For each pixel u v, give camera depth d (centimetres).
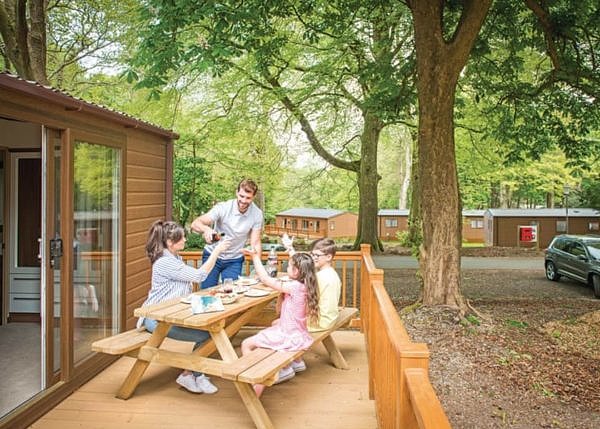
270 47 924
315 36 976
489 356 677
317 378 456
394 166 3706
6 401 353
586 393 586
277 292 433
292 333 379
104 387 420
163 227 408
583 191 2611
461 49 745
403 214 2917
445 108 774
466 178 2369
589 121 1084
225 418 364
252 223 478
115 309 482
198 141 1586
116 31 1292
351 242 2561
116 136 479
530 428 518
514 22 956
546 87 989
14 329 580
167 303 390
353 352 539
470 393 586
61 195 389
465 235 2945
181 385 414
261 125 1562
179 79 1280
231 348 368
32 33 873
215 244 474
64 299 390
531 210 2481
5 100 314
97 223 445
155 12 721
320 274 443
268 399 406
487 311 929
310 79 1334
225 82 1434
